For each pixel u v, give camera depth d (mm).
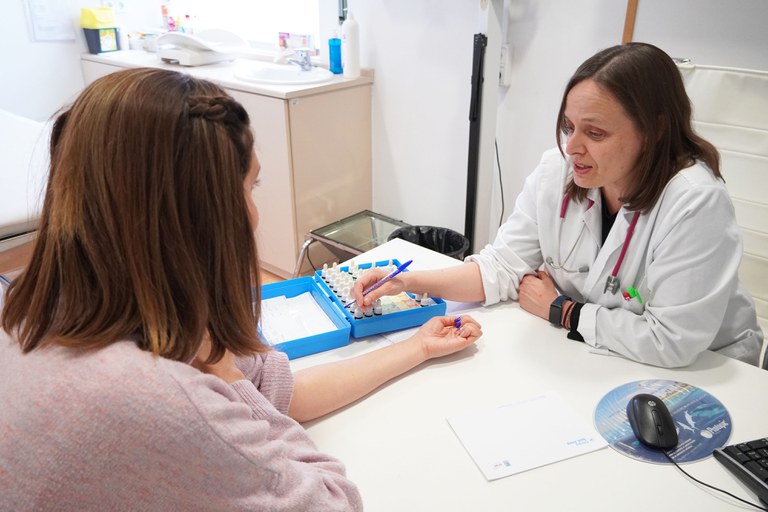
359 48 2600
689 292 1062
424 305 1249
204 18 3412
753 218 1474
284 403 911
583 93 1036
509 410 968
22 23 2904
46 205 581
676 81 1062
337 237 2670
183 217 567
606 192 1221
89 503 530
